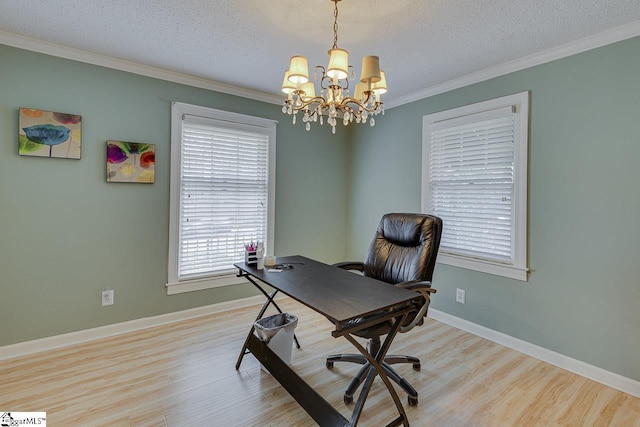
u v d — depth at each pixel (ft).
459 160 9.52
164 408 5.73
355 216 13.05
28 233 7.50
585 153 7.00
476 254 9.08
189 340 8.38
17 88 7.27
